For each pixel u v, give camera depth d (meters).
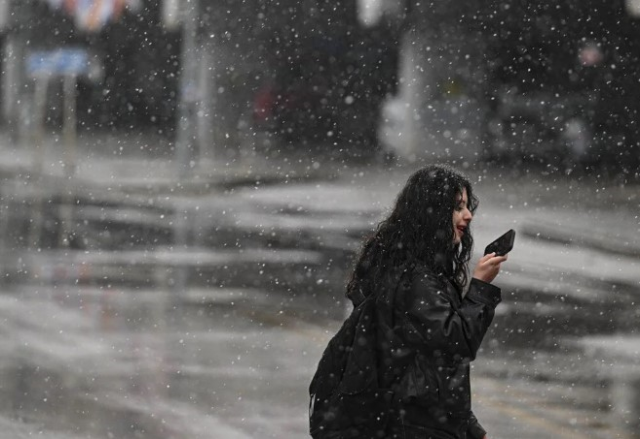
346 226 43.34
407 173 68.69
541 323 24.69
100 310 24.81
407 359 9.15
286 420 16.33
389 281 9.26
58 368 19.22
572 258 35.56
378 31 92.50
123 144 90.19
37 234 38.34
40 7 98.25
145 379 18.64
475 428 9.94
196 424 16.02
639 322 24.98
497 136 75.88
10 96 98.62
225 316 24.48
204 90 75.44
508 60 75.50
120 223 42.41
